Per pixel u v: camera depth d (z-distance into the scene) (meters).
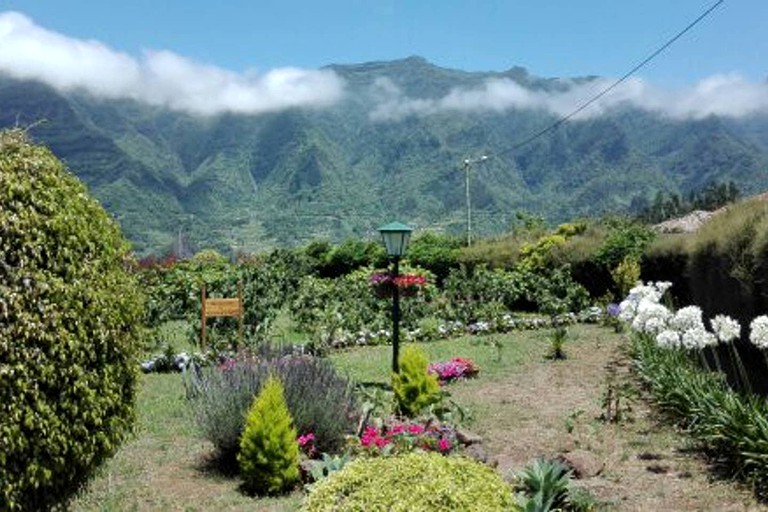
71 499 4.96
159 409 9.41
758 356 10.70
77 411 4.36
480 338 16.11
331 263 30.84
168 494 6.25
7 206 4.29
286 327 17.70
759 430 6.07
